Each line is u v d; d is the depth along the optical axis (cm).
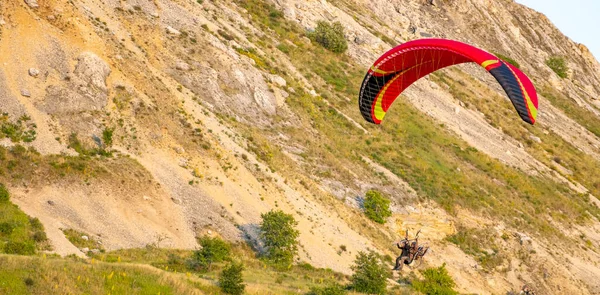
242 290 4169
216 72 8194
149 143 6438
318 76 9869
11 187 5319
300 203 6800
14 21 6756
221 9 10006
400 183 8238
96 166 5803
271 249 5759
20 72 6353
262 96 8381
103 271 3772
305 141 8081
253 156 7131
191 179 6259
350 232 6806
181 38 8456
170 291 3759
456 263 7325
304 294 4550
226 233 5862
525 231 8506
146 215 5656
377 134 9119
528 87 3472
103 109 6475
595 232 9469
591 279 8112
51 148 5800
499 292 7231
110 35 7594
